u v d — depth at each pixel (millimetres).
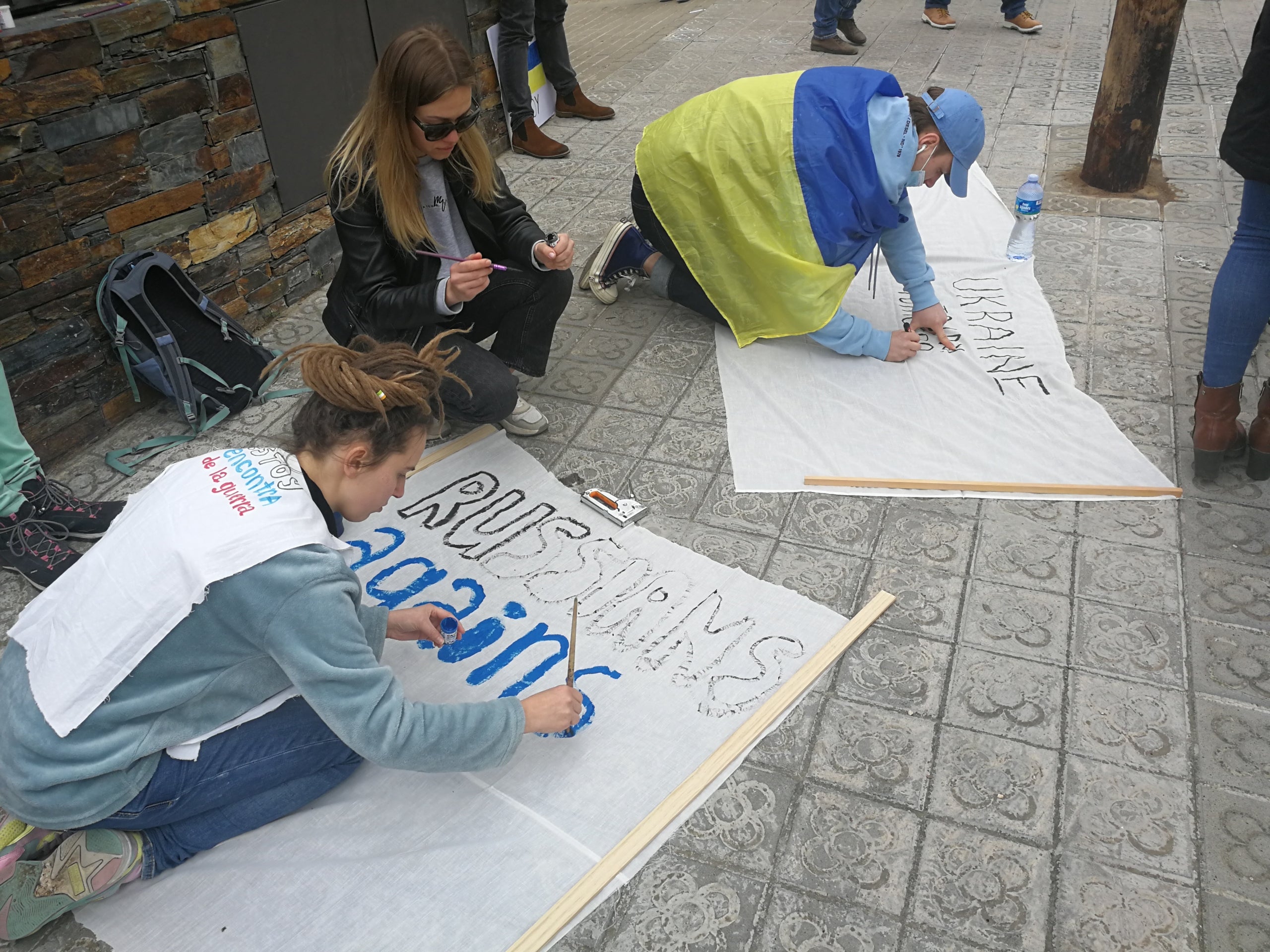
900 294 3803
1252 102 2385
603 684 2207
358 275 2715
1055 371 3264
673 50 7234
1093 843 1869
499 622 2389
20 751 1577
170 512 1596
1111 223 4328
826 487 2828
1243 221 2578
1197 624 2338
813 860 1857
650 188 3316
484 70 5043
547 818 1918
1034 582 2480
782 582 2514
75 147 2926
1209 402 2689
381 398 1624
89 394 3117
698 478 2900
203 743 1738
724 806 1957
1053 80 6176
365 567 2564
